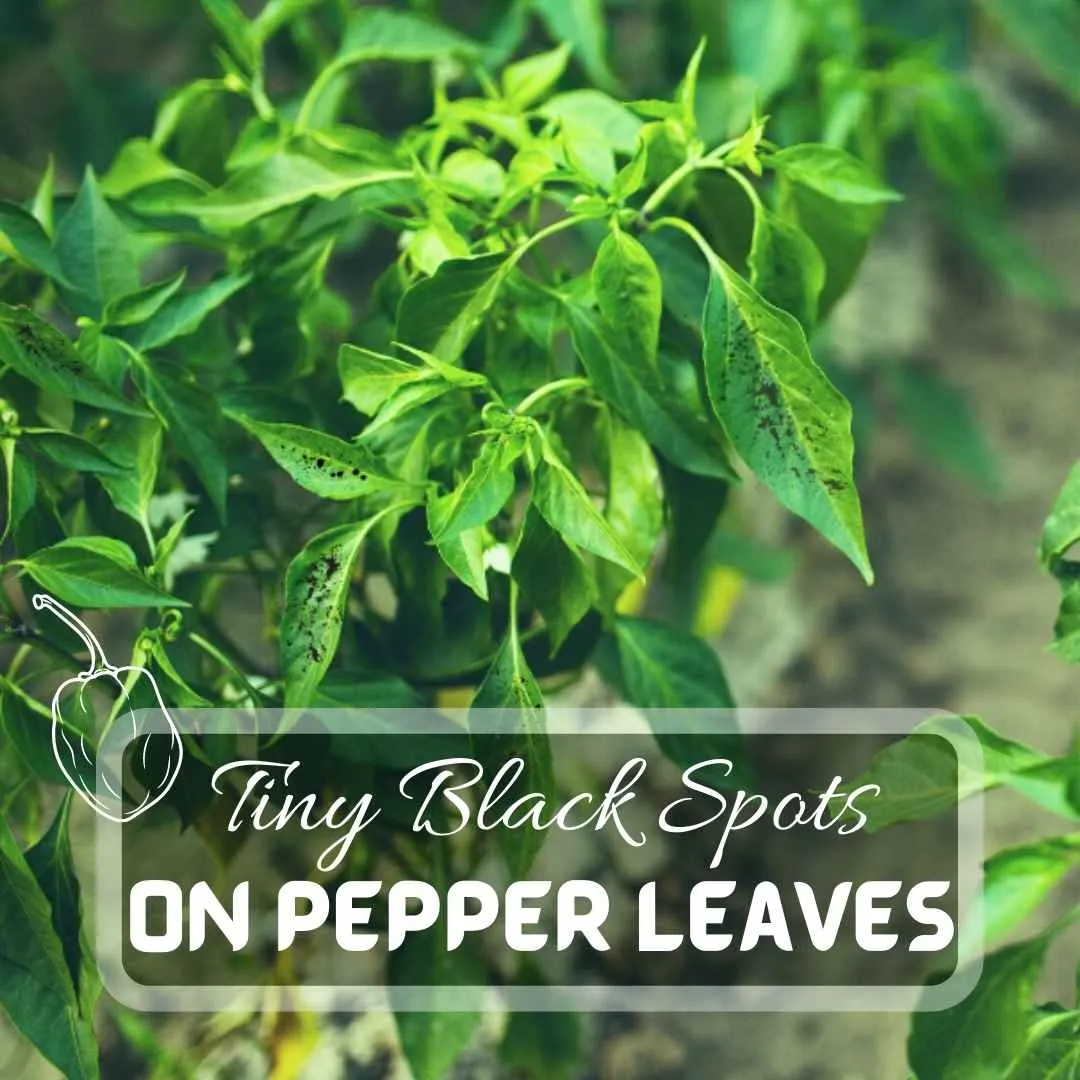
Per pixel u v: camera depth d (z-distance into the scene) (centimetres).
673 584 137
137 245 136
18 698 124
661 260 129
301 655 122
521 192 126
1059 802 121
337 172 129
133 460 126
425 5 152
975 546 202
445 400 127
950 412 199
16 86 181
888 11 165
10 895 124
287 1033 145
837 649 186
